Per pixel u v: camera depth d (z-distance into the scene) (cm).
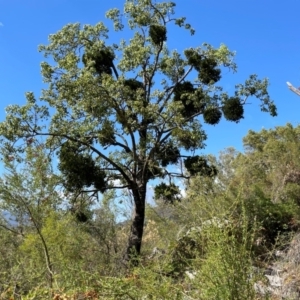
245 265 356
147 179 1491
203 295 350
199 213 492
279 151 1577
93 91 1383
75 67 1408
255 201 932
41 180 780
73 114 1430
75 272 441
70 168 1319
